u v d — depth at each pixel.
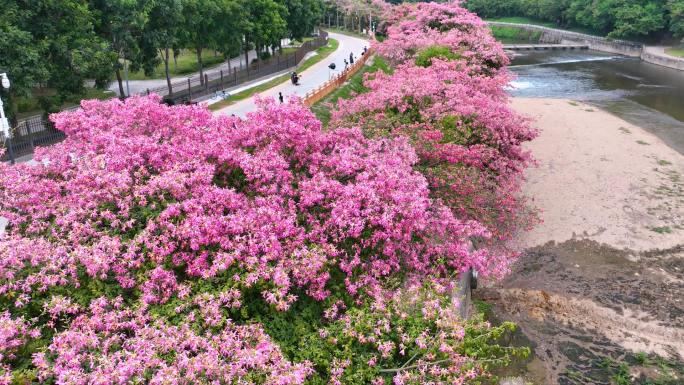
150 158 9.88
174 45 33.69
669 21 67.69
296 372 6.46
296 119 11.51
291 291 8.55
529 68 61.31
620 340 13.41
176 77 44.69
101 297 7.28
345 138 12.60
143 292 7.75
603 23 77.38
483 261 10.97
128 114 11.14
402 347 7.41
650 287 15.59
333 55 58.12
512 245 17.41
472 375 7.01
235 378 6.52
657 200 21.45
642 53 66.75
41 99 23.80
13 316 7.27
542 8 93.50
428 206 11.16
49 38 22.09
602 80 52.41
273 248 8.27
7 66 19.73
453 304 8.10
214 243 8.46
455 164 14.73
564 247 17.91
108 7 26.52
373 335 7.51
